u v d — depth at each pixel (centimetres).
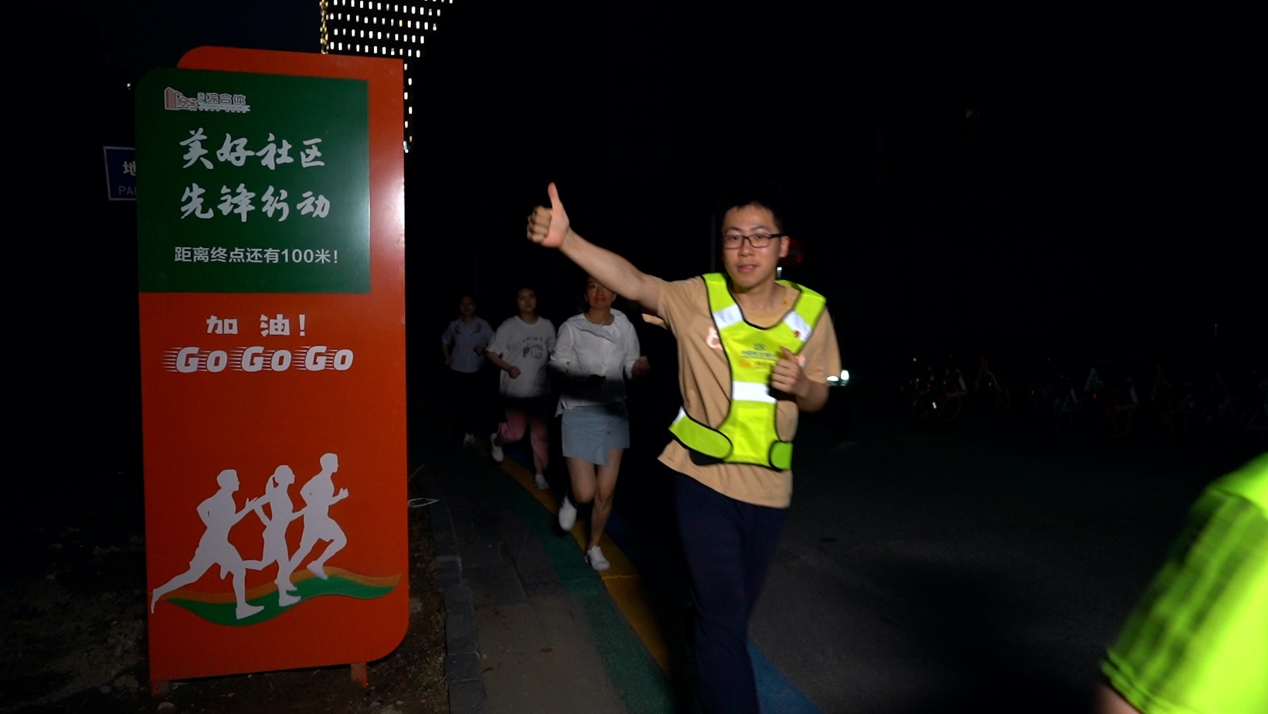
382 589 354
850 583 504
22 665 375
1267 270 1102
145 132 320
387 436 349
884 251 1878
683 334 269
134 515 633
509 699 360
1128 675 94
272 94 328
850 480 790
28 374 1391
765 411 264
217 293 330
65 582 482
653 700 359
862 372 1898
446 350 1025
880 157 1902
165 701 344
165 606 337
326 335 340
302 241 335
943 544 581
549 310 2494
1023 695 365
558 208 236
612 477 500
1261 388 909
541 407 758
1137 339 1289
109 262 1291
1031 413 1139
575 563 534
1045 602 471
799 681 378
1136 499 711
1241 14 1131
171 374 330
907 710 352
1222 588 88
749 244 258
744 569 270
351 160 337
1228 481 94
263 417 338
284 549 344
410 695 353
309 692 354
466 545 576
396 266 344
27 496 693
